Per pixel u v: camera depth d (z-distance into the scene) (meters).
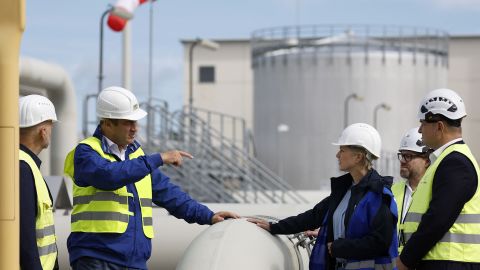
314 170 48.66
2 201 4.22
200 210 6.02
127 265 5.37
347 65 48.53
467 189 5.06
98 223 5.32
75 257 5.36
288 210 9.62
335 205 5.44
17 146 4.25
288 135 49.19
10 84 4.21
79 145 5.33
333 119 48.62
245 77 69.31
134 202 5.45
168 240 7.21
